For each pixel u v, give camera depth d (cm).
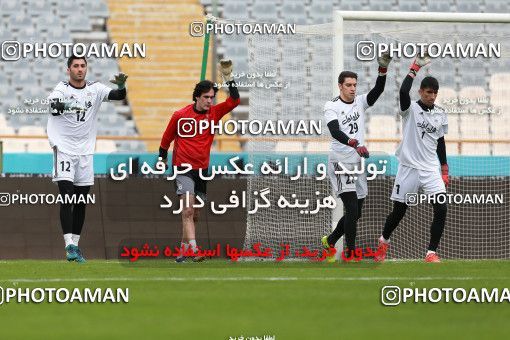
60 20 8819
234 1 8906
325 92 6350
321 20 8950
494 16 4553
